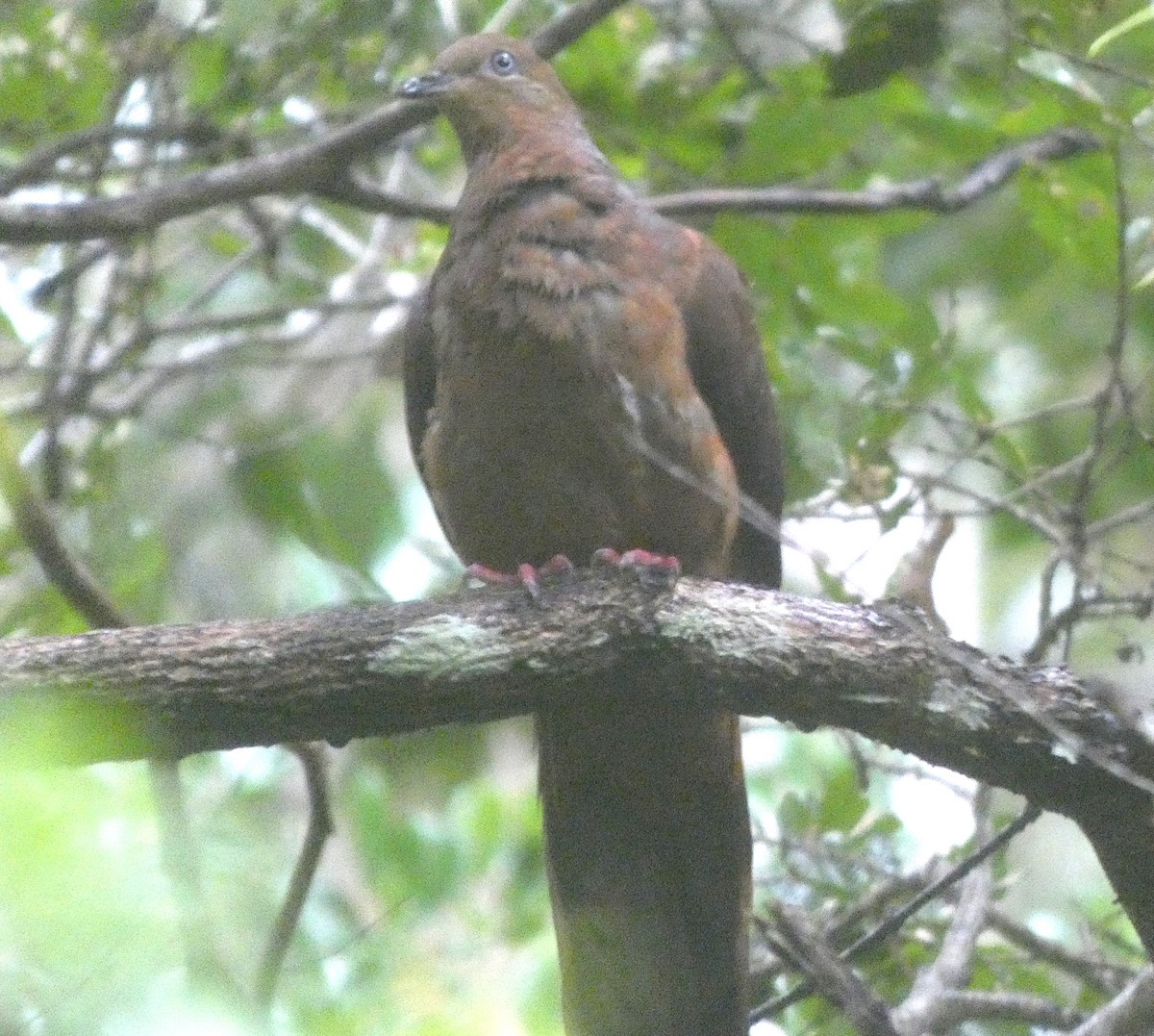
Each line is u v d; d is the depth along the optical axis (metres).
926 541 9.89
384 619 7.66
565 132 10.53
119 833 5.38
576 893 9.12
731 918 9.06
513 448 9.20
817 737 13.27
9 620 11.57
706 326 9.62
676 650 7.85
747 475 10.11
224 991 5.94
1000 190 14.84
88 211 10.53
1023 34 10.38
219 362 13.08
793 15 13.43
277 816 12.88
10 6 11.58
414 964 9.01
